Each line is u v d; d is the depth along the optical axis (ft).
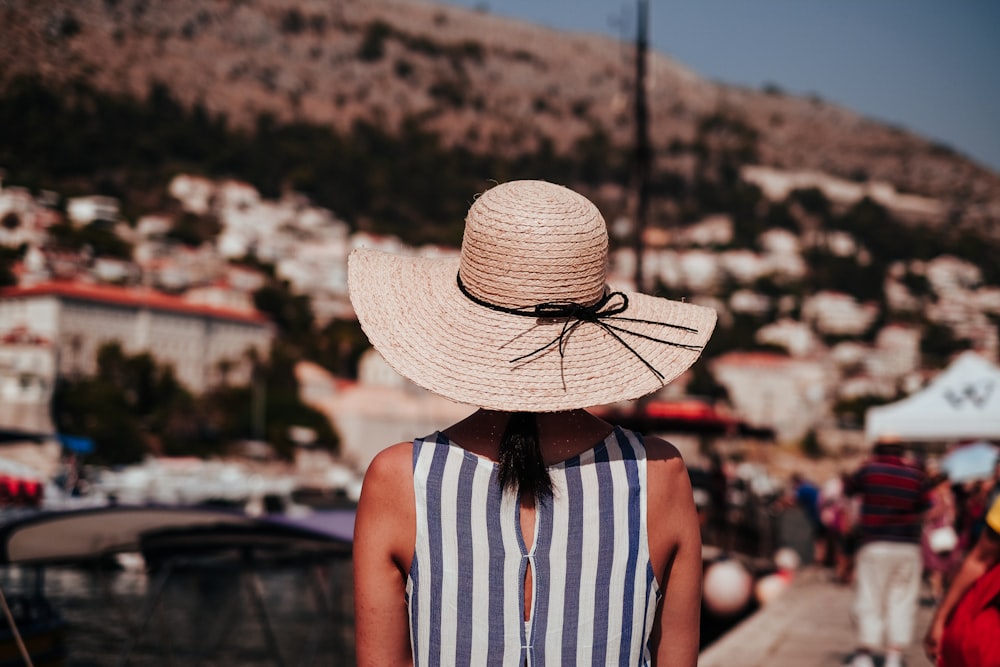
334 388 447.42
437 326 6.56
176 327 414.62
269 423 399.65
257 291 525.75
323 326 536.01
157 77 619.26
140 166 562.25
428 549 6.10
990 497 30.04
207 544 26.91
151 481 229.66
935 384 55.62
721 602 41.68
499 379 6.32
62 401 336.70
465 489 6.11
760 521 59.77
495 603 6.03
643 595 6.17
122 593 49.29
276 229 627.46
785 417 578.25
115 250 454.81
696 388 492.13
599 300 6.66
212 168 622.95
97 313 380.17
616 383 6.40
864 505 26.48
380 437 419.54
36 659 28.09
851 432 568.82
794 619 35.37
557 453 6.32
